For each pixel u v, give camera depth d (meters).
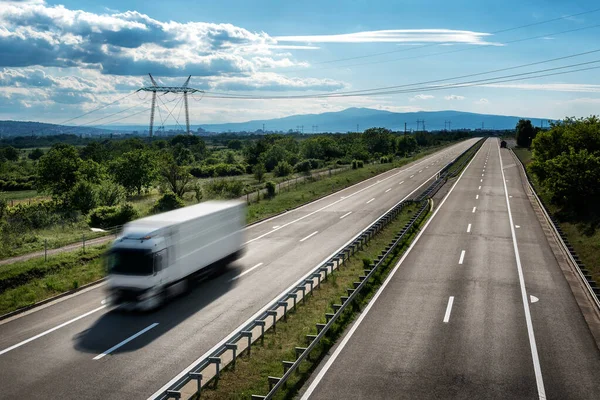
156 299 18.61
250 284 22.14
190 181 60.38
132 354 14.80
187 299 20.12
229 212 24.48
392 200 47.72
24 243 30.47
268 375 13.27
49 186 51.97
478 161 88.25
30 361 14.40
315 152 105.88
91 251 27.39
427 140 167.25
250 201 50.59
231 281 22.70
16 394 12.40
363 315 17.97
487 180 61.16
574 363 13.97
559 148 46.72
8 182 84.00
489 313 18.08
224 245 23.80
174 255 19.70
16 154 132.38
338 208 44.34
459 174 68.19
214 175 88.88
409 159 99.44
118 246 18.67
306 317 17.72
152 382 13.02
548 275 23.05
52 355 14.80
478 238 30.92
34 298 20.28
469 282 21.97
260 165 72.69
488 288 21.09
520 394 12.20
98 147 90.06
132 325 17.27
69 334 16.52
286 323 17.16
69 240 31.02
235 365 13.87
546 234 32.03
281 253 28.05
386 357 14.38
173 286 19.81
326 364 13.96
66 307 19.47
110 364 14.12
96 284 22.75
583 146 43.75
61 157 52.81
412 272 23.64
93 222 37.75
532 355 14.48
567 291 20.72
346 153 111.25
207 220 22.28
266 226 36.88
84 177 51.44
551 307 18.73
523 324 17.00
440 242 29.94
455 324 17.00
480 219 37.09
